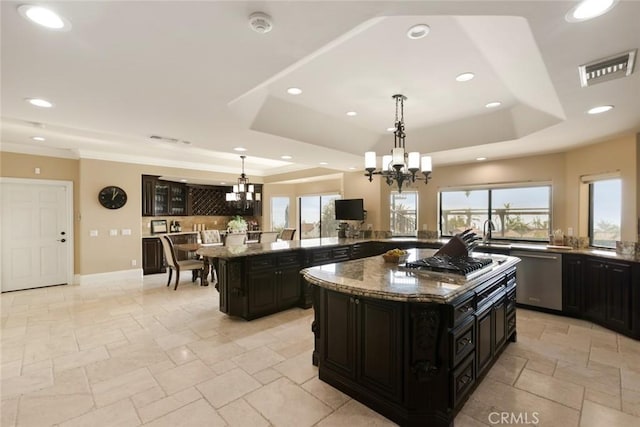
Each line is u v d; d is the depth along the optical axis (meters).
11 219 5.38
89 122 3.22
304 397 2.28
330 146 4.34
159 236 6.52
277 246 4.59
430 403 1.97
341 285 2.15
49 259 5.74
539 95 2.74
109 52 1.84
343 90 3.11
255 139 3.88
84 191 5.91
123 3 1.39
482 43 2.19
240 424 2.00
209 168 7.76
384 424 2.01
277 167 8.31
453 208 5.82
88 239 5.96
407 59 2.47
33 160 5.54
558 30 1.54
